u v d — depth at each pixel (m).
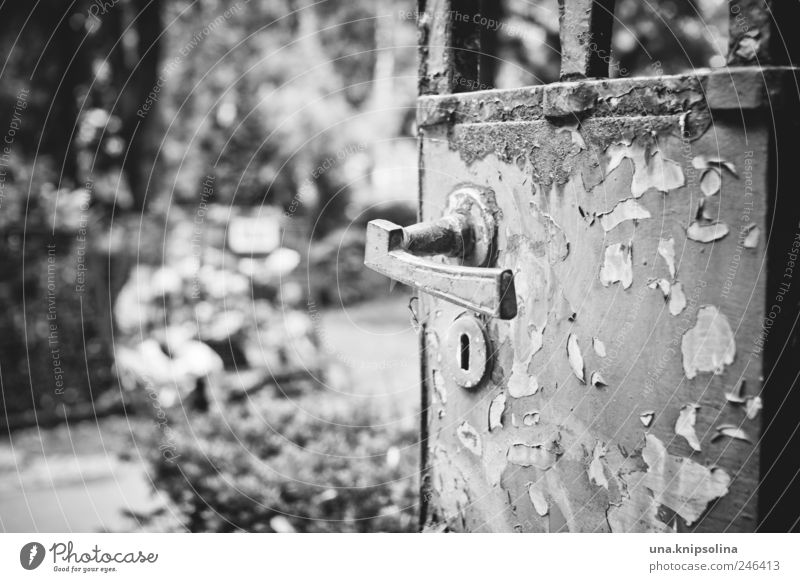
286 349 4.64
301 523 1.75
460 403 1.10
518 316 0.99
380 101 8.20
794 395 0.82
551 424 0.95
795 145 0.75
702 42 4.76
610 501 0.89
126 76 5.63
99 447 3.66
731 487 0.78
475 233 1.02
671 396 0.82
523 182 0.96
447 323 1.11
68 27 5.43
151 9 5.53
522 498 1.01
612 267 0.86
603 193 0.86
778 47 0.72
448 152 1.07
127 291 4.93
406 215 8.39
